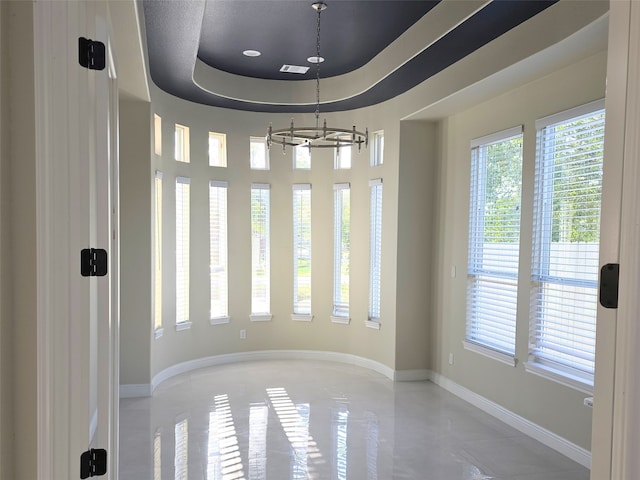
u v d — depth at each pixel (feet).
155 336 16.40
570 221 11.54
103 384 5.36
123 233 15.20
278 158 20.17
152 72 14.88
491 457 11.39
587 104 10.86
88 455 4.68
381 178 18.28
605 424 3.92
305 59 15.88
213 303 19.25
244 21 12.79
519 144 13.39
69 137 4.45
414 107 16.14
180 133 18.21
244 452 11.51
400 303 17.49
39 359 4.35
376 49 14.96
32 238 4.32
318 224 20.18
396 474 10.53
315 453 11.51
